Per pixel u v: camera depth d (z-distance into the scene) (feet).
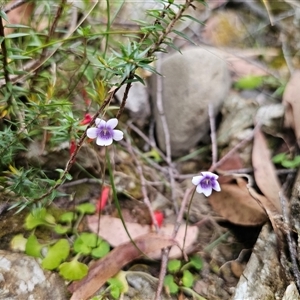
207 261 0.52
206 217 0.57
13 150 0.47
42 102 0.45
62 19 0.63
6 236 0.49
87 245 0.49
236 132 0.63
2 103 0.50
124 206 0.56
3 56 0.44
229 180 0.58
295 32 0.83
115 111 0.65
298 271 0.45
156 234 0.50
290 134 0.62
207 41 0.79
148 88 0.68
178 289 0.48
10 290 0.43
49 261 0.47
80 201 0.55
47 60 0.53
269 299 0.45
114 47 0.65
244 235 0.55
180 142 0.65
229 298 0.49
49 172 0.54
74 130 0.45
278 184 0.56
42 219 0.51
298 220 0.49
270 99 0.70
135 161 0.60
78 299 0.45
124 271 0.48
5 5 0.57
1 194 0.50
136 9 0.72
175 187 0.61
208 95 0.64
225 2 0.85
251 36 0.82
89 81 0.54
